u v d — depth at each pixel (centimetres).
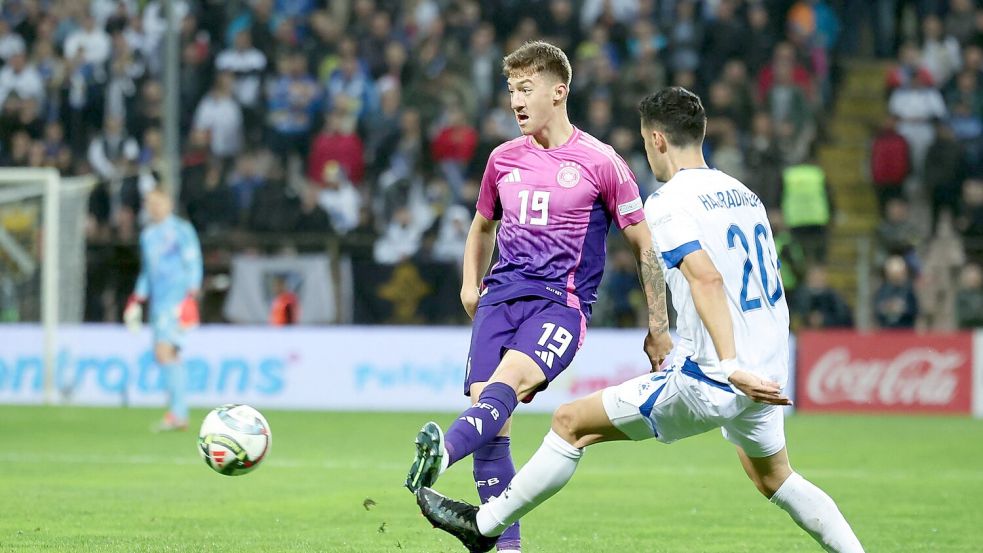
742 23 7250
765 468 1894
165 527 2508
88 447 4084
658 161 1908
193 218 6512
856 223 7581
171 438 4362
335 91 7081
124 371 5888
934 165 6519
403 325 5959
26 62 7612
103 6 7681
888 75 7856
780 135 6512
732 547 2342
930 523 2672
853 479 3447
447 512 1839
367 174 6825
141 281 4588
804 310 5838
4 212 6059
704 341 1775
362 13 7450
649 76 6744
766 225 1859
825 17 7725
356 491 3102
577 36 7231
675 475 3500
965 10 7569
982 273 5944
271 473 3472
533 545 2352
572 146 2058
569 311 2020
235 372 5844
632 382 1856
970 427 5091
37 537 2359
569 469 1864
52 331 5781
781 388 1820
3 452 3941
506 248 2067
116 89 7331
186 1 7594
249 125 7081
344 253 6081
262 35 7350
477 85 7031
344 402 5788
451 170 6612
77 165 7038
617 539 2427
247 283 6003
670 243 1767
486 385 1931
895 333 5659
